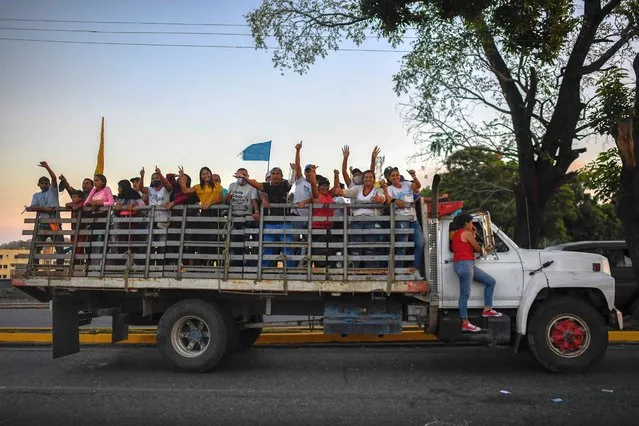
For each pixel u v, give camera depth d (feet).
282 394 21.84
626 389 22.13
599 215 129.80
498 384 23.27
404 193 27.27
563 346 24.88
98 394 21.94
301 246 25.34
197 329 26.37
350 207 25.49
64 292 27.09
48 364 28.09
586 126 44.91
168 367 27.30
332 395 21.65
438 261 26.04
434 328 25.35
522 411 19.20
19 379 24.72
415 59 45.01
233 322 27.14
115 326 28.78
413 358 29.19
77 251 27.02
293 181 30.89
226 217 26.03
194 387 23.09
